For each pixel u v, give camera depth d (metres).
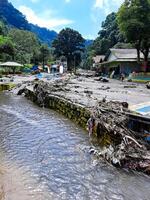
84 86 33.47
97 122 13.43
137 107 15.48
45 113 20.86
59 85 30.83
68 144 12.94
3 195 8.27
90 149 11.92
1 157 11.22
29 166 10.38
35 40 119.75
